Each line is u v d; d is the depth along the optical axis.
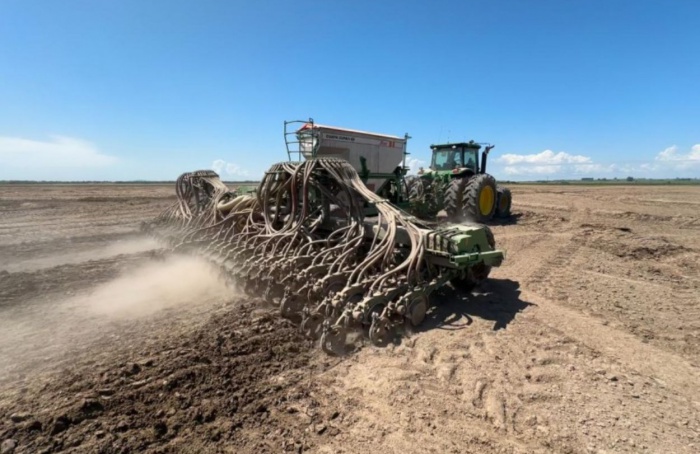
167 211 9.66
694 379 3.46
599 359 3.79
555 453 2.55
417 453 2.55
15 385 3.27
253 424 2.83
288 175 6.48
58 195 27.27
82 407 2.93
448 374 3.49
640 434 2.74
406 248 5.34
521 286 6.03
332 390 3.26
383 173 8.74
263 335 4.19
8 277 6.46
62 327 4.46
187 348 3.90
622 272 6.75
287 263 5.01
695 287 5.95
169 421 2.83
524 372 3.54
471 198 10.98
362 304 3.91
